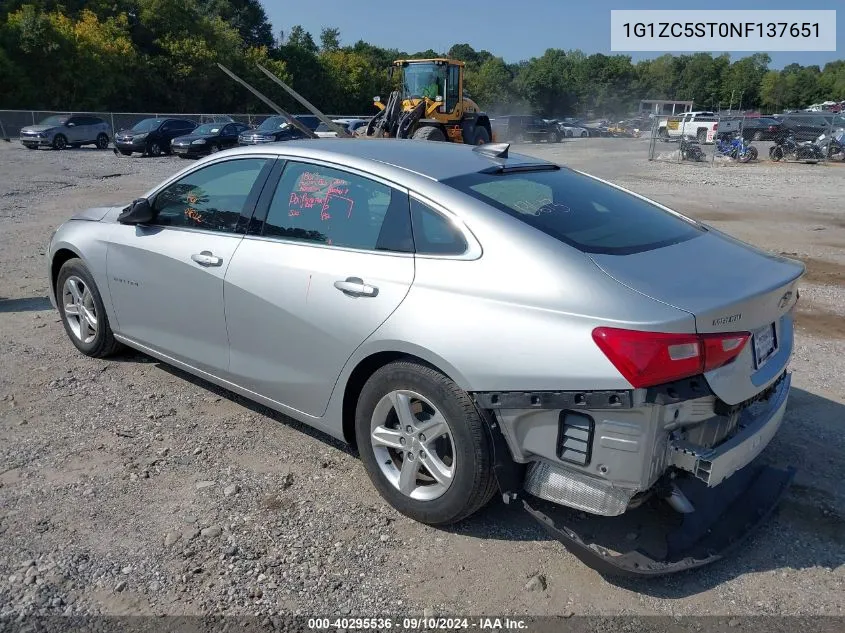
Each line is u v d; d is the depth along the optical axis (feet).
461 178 11.28
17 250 29.84
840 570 10.05
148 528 10.62
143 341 15.23
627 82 354.54
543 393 9.21
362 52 297.33
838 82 379.14
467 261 10.14
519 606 9.26
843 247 33.35
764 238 35.45
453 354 9.75
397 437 10.89
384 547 10.37
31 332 18.92
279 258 12.15
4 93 141.28
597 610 9.21
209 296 13.24
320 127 96.68
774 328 10.60
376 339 10.64
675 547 9.84
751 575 9.93
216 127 89.86
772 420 10.35
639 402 8.70
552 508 10.91
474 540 10.59
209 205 13.76
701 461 9.01
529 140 169.78
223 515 10.98
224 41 187.52
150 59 173.78
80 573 9.61
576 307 9.14
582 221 10.93
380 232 11.16
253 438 13.43
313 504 11.36
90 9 176.04
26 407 14.42
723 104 382.83
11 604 9.03
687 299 9.05
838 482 12.27
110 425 13.78
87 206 43.42
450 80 71.26
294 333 11.87
